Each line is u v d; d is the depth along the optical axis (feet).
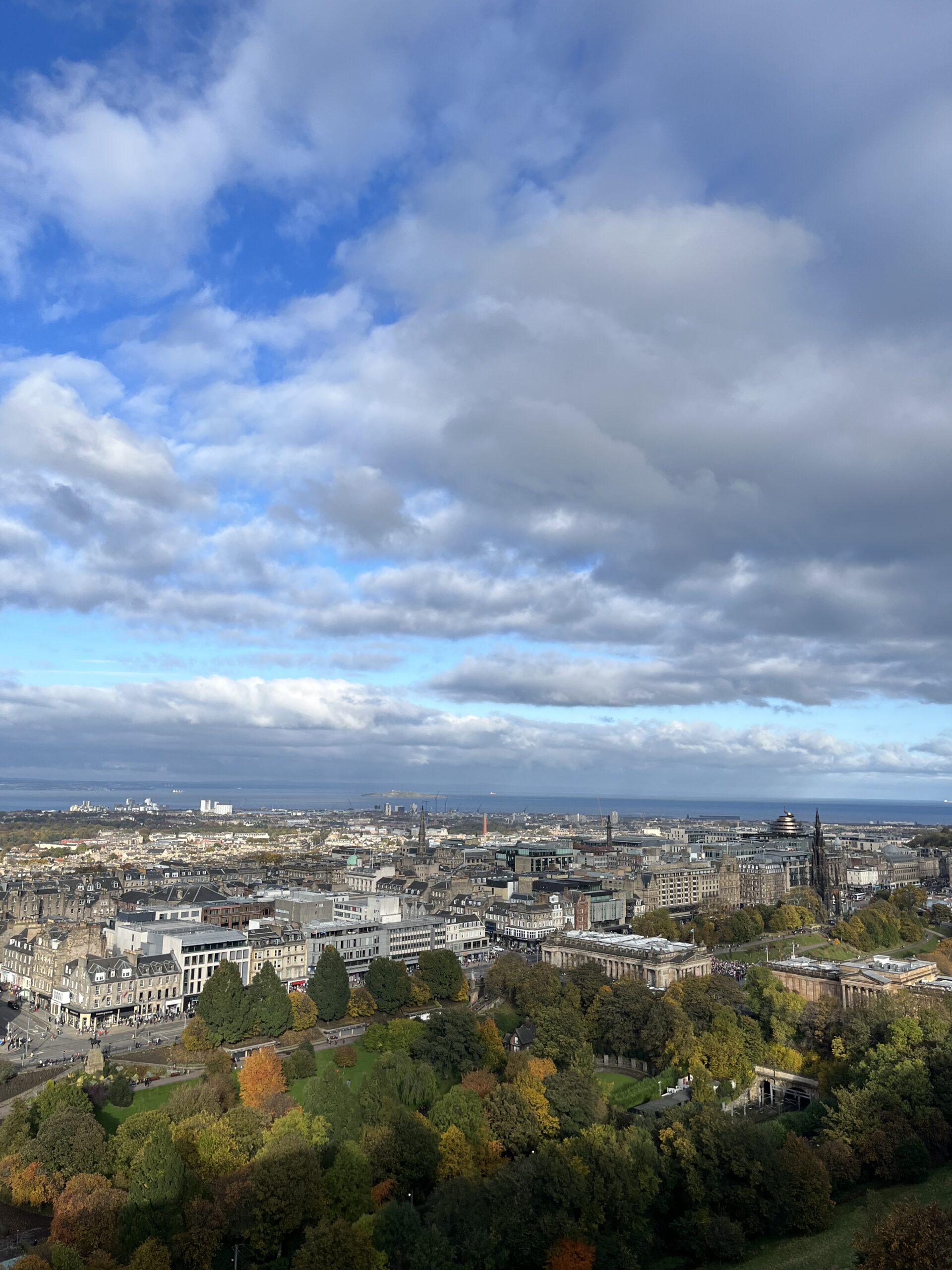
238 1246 645.51
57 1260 568.41
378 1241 622.54
